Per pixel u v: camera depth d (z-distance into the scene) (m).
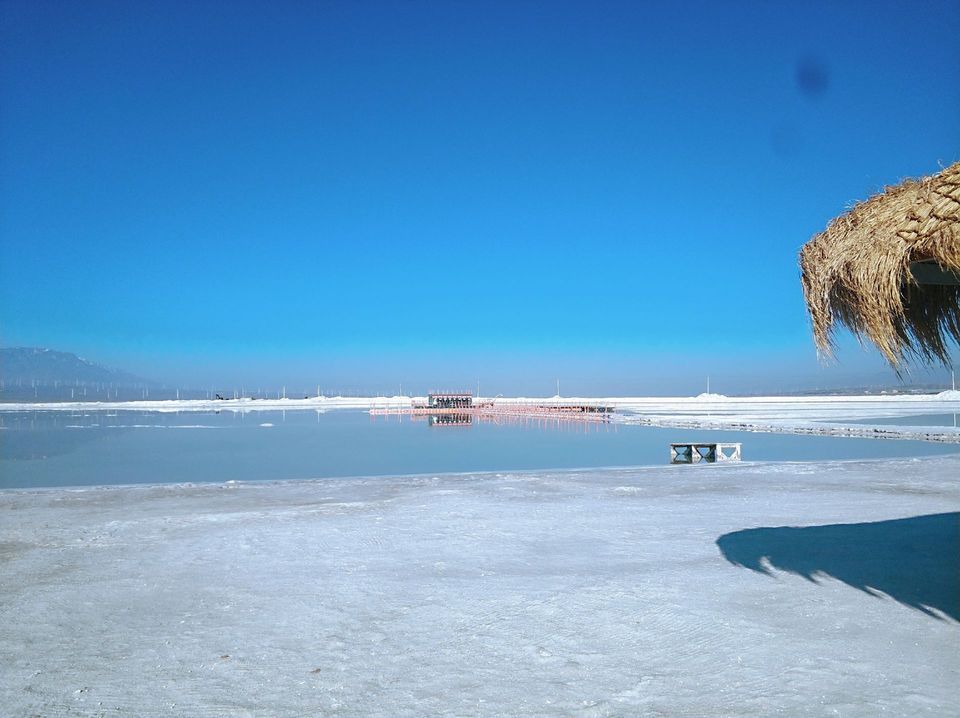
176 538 9.38
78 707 4.13
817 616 5.50
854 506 11.48
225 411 96.44
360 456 27.78
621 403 147.88
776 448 28.72
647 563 7.48
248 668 4.71
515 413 84.06
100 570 7.60
